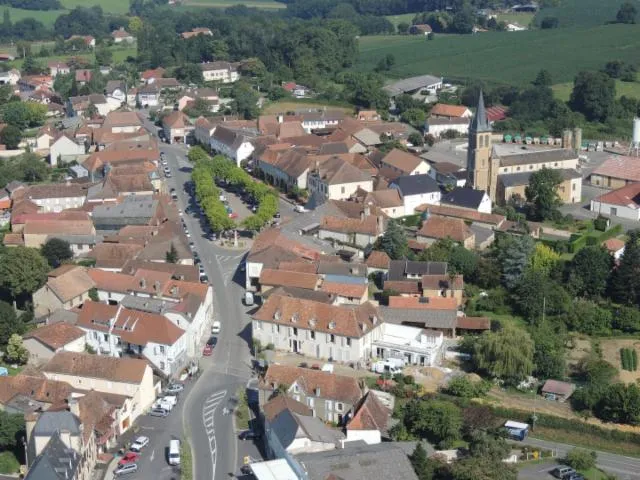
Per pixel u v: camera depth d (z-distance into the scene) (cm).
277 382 18675
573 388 19712
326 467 15500
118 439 17838
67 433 15862
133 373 18812
